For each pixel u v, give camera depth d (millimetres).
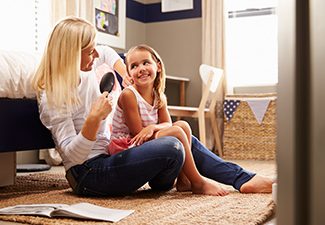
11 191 1764
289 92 445
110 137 1684
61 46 1531
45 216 1198
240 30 4012
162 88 1791
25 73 1685
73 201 1470
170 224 1097
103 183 1513
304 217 439
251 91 3965
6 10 2992
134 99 1676
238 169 1676
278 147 460
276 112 462
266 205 1351
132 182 1506
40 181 2078
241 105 3832
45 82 1550
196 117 3920
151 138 1601
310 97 433
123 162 1495
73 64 1530
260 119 3744
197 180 1603
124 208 1326
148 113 1726
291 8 440
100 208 1283
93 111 1423
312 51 432
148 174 1496
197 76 4316
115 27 4121
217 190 1572
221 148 3969
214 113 3840
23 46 3102
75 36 1536
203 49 4160
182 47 4395
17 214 1230
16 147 1666
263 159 3729
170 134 1583
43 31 3207
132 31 4418
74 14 3361
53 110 1536
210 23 4109
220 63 4023
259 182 1617
